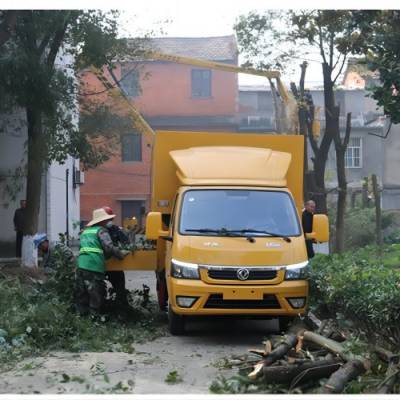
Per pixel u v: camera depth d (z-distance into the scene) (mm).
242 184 11367
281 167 11719
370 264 10766
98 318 11625
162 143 12281
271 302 10430
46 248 13969
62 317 10555
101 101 19969
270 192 11328
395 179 35031
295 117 21734
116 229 12742
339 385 7055
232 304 10383
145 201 42781
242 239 10664
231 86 43594
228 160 11711
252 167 11641
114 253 11836
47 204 23719
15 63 15250
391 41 12008
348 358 7453
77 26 17359
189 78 43562
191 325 12398
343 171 22297
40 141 18234
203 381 7957
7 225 23594
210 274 10359
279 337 8430
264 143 12383
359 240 28688
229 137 12398
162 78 43531
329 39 21203
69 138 18625
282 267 10438
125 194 42719
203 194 11242
